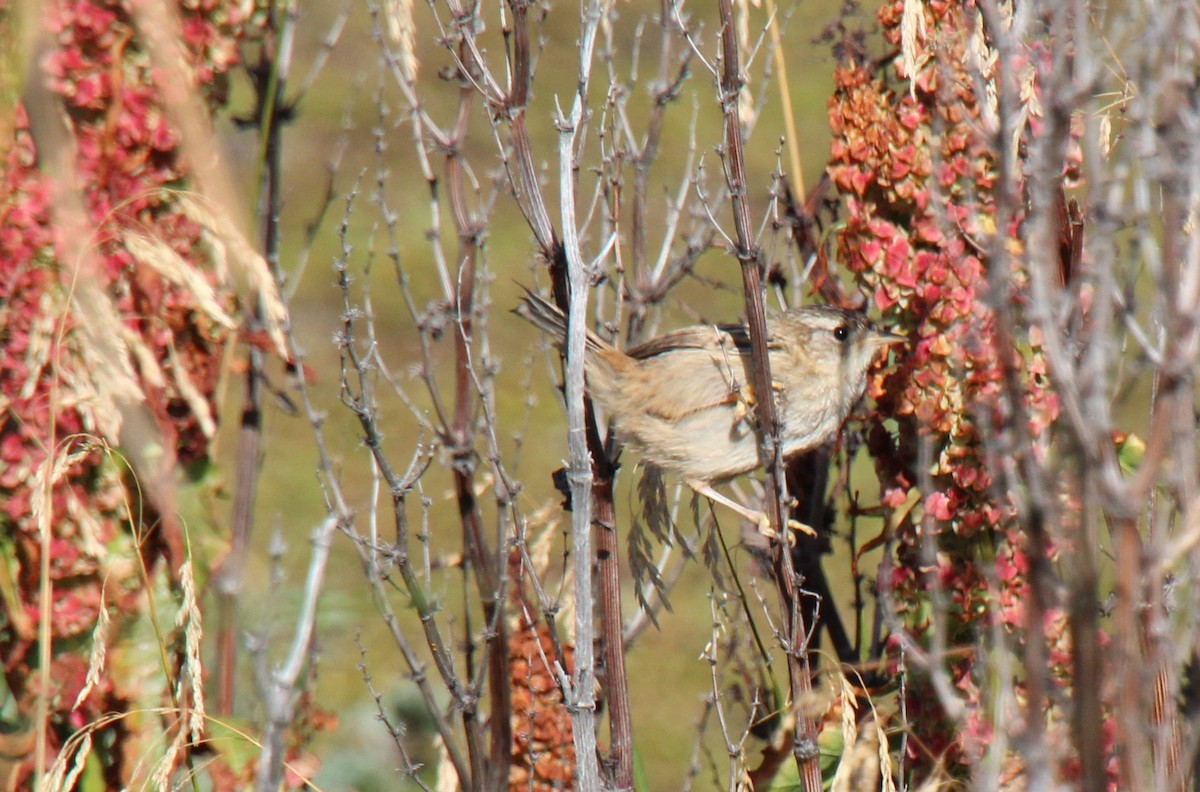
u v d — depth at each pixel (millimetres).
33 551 6656
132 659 6859
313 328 16406
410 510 13133
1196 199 4348
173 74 6539
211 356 7211
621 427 8227
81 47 6492
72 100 6512
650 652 12930
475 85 6781
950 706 5086
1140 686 4402
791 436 7715
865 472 12867
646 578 8000
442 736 7305
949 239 6266
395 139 19641
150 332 6891
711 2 17281
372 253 7828
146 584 6398
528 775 7559
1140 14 4520
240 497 7844
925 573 6633
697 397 7910
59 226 6328
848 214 6992
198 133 6492
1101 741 4234
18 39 6250
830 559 12703
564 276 6289
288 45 8242
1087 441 4223
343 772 9891
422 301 17047
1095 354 4258
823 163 17734
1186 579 4895
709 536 7316
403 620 11734
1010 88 4523
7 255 6348
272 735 5840
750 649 7875
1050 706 5828
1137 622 4746
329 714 7672
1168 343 4273
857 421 8000
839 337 7625
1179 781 4691
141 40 6602
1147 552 4355
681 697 12242
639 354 8266
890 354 7059
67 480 6527
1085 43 4398
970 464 6348
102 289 6410
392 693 10594
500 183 8102
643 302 8398
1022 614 6188
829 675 6750
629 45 18188
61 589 6727
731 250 6852
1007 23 5945
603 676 7559
